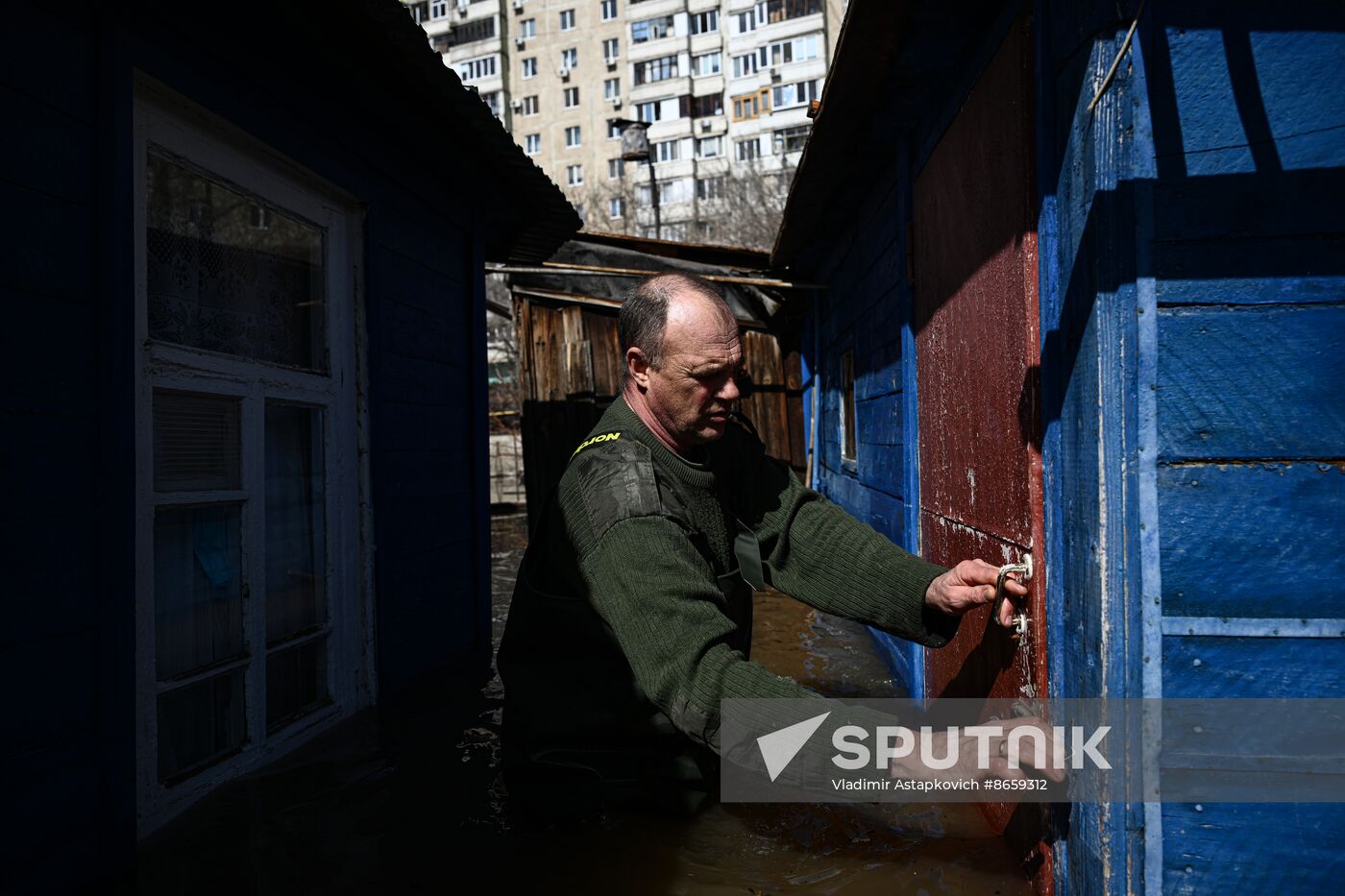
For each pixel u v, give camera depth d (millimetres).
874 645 4734
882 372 4602
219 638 2928
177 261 2775
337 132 3637
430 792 2729
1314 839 1561
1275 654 1562
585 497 1973
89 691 2266
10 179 2084
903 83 3270
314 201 3605
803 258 7418
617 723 2229
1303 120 1556
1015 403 2166
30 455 2109
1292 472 1562
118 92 2414
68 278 2256
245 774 2969
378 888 2105
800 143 39031
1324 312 1557
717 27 41656
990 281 2400
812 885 2029
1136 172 1590
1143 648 1582
